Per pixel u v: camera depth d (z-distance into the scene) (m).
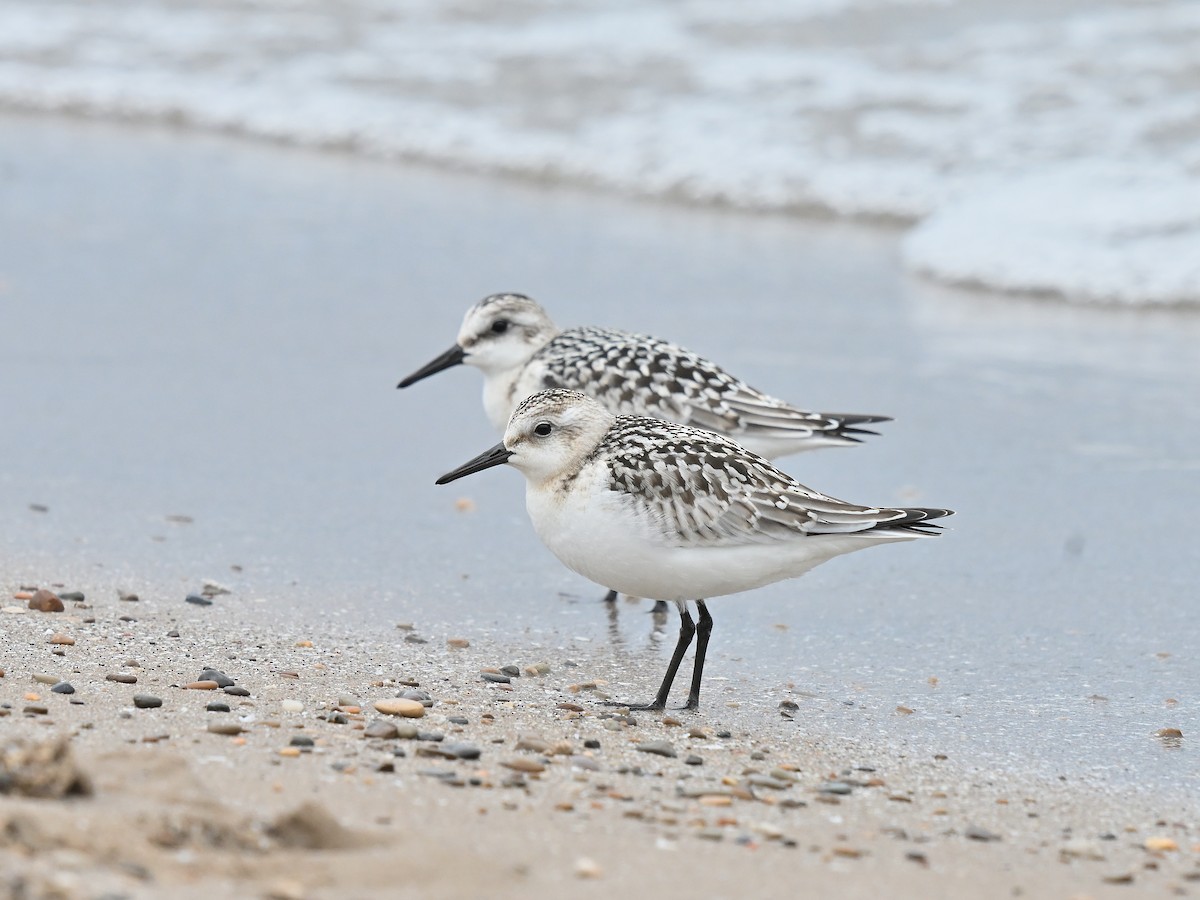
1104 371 18.66
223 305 19.78
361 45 30.77
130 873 6.52
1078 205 23.31
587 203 25.25
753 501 10.23
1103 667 11.57
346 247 22.25
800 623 12.46
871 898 7.43
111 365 17.66
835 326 19.84
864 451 16.23
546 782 8.67
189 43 30.97
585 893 7.17
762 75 28.39
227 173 25.66
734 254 22.83
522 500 14.99
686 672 11.34
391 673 10.72
